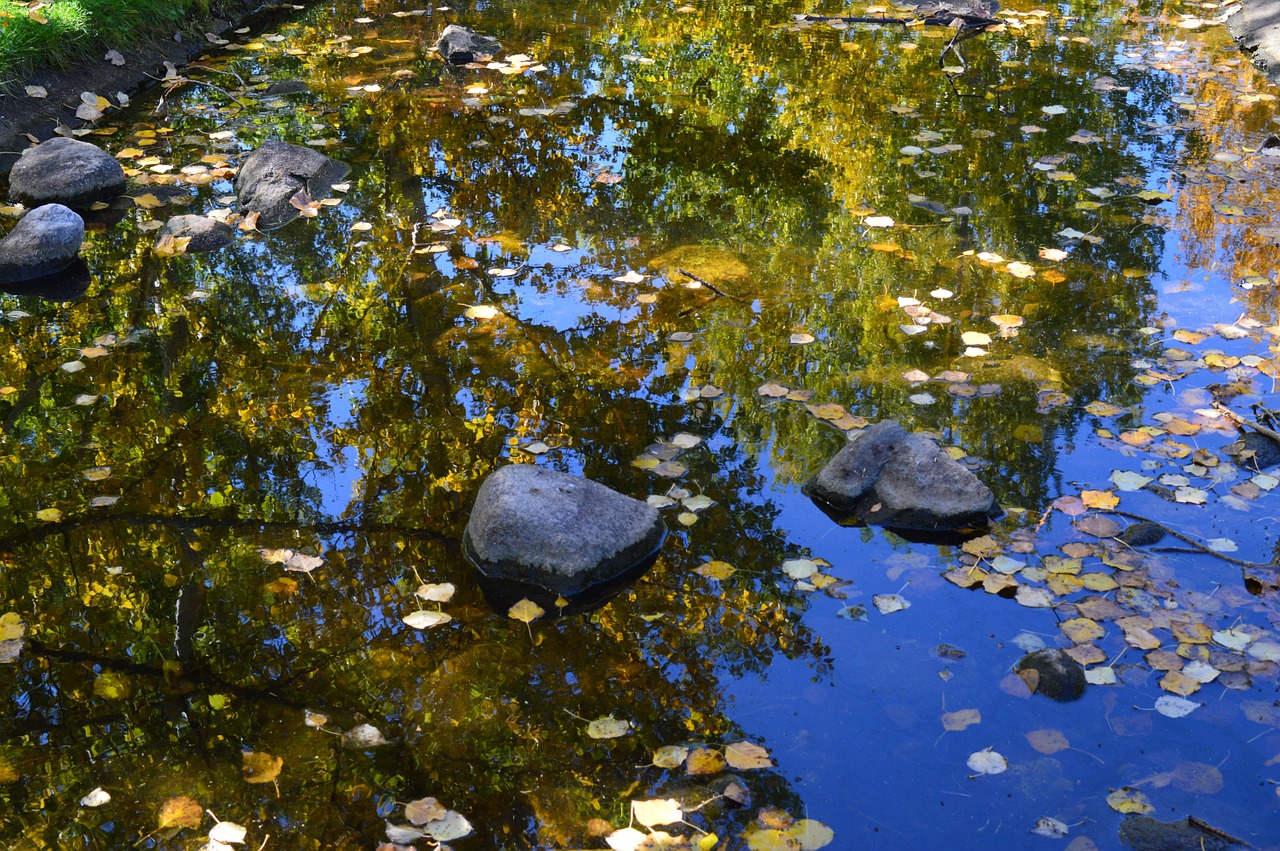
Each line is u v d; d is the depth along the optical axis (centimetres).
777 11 969
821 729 269
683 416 405
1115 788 250
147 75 788
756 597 315
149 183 620
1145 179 604
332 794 256
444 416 410
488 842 242
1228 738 261
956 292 491
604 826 246
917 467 350
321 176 613
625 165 642
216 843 241
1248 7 877
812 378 428
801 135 683
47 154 605
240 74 810
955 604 308
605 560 322
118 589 330
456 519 356
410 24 935
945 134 678
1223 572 313
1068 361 430
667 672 289
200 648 305
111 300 503
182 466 388
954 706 274
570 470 374
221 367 448
